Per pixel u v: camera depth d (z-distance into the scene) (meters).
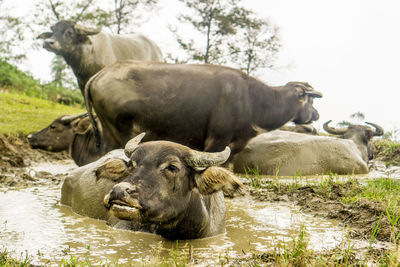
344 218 5.98
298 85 10.37
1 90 24.64
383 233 5.05
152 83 8.79
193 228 4.81
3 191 7.69
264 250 4.50
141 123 8.80
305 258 3.94
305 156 10.55
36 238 4.81
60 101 29.58
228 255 4.30
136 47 13.44
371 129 14.20
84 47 12.01
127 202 4.00
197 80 9.02
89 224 5.55
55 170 10.73
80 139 10.77
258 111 9.66
